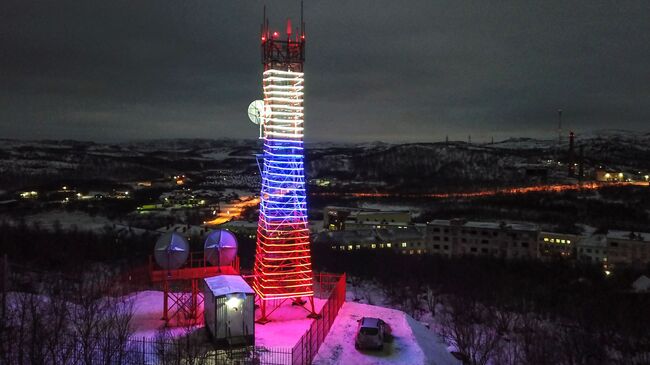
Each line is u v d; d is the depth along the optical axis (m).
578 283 88.25
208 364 28.36
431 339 39.03
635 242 106.25
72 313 37.16
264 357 30.00
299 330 34.47
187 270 36.03
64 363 26.83
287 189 36.94
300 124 36.97
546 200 175.00
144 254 85.12
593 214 153.88
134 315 37.16
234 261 39.28
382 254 103.25
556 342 56.09
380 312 40.66
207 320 32.97
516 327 61.38
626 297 77.75
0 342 27.81
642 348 57.00
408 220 144.38
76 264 71.62
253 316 31.38
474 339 50.47
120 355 26.92
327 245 109.81
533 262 103.38
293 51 36.38
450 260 103.50
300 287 36.97
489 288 79.38
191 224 131.75
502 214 156.75
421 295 76.00
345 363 30.98
